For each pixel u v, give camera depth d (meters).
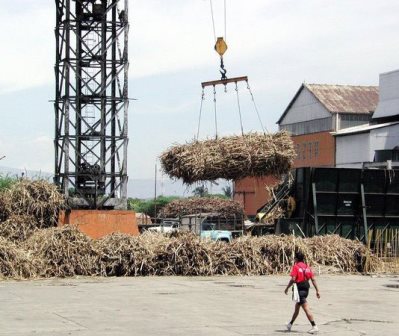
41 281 25.80
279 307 19.53
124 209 33.59
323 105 92.06
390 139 76.56
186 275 28.72
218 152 32.97
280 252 30.08
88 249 28.03
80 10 33.81
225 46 32.00
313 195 34.47
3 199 32.22
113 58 34.44
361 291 24.19
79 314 17.36
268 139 33.22
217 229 46.34
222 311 18.48
